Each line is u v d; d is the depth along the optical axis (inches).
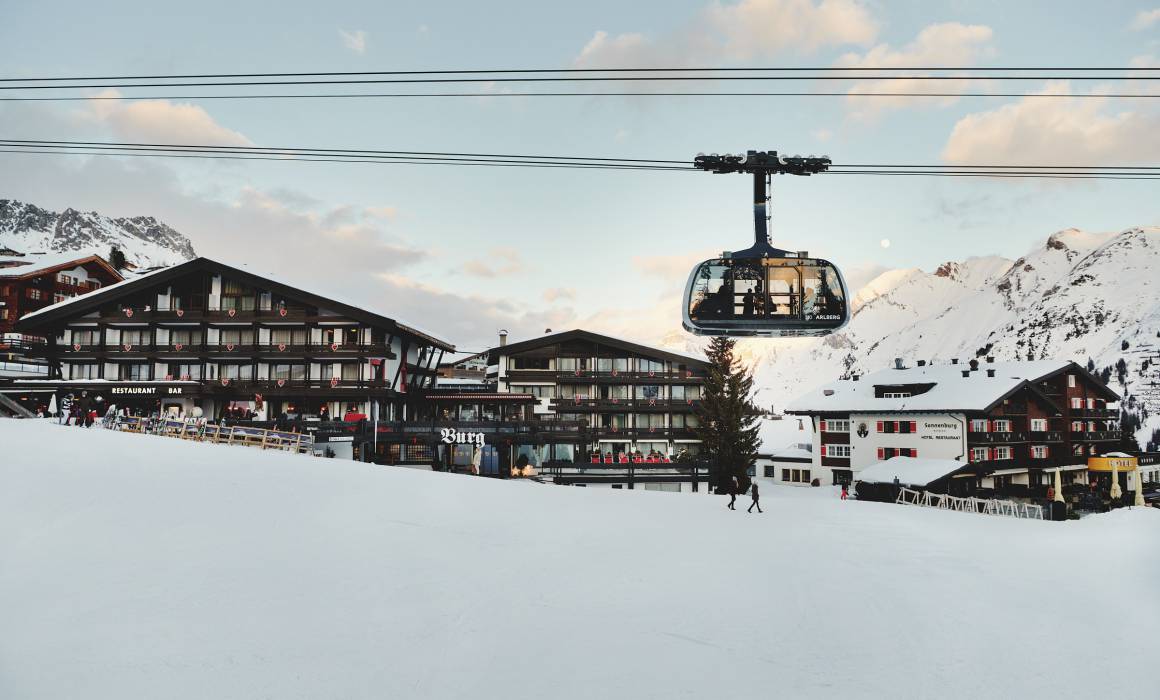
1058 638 505.4
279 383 2122.3
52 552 558.6
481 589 551.8
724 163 634.8
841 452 2674.7
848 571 678.5
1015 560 777.6
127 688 361.1
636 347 2568.9
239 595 499.5
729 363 2482.8
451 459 2044.8
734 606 545.0
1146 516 984.9
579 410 2544.3
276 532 676.1
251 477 925.2
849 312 715.4
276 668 393.7
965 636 503.2
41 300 2913.4
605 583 590.6
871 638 490.6
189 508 727.1
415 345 2519.7
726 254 718.5
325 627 455.8
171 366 2204.7
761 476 3026.6
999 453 2412.6
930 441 2343.8
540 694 382.6
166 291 2231.8
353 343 2181.3
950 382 2559.1
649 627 490.6
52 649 398.9
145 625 438.6
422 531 738.2
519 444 2073.1
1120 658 467.2
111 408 1566.2
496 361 2829.7
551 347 2615.7
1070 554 818.2
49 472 799.1
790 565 691.4
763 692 397.4
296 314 2181.3
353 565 590.9
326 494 884.6
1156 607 587.2
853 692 402.6
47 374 2246.6
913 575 676.1
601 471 2111.2
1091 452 2851.9
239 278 2158.0
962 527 1029.8
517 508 950.4
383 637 446.3
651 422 2588.6
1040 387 2600.9
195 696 357.7
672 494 1337.4
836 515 1107.9
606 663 426.0
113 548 580.4
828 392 2923.2
